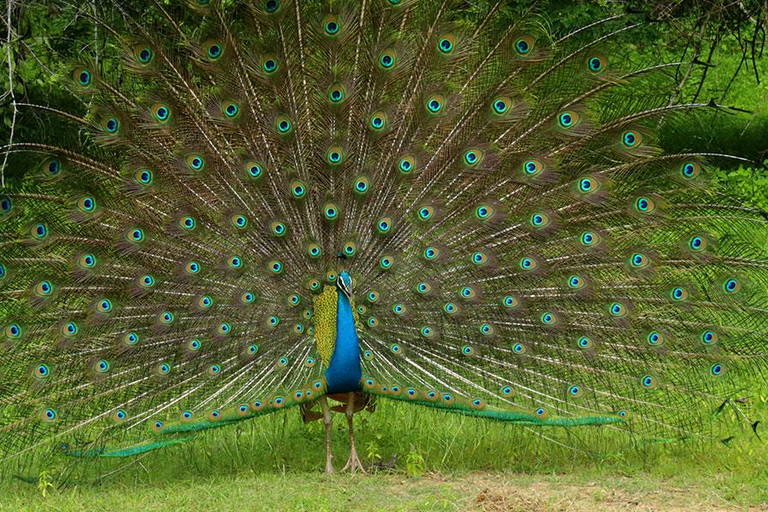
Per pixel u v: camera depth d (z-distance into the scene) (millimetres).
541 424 7676
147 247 7656
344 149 7633
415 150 7676
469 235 7711
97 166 7742
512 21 7844
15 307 7672
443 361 7723
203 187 7688
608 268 7766
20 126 9469
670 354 7719
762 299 7754
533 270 7664
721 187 7859
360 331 7688
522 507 6676
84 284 7660
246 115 7598
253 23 7570
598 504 6816
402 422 8820
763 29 9633
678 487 7195
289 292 7668
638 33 12898
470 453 8102
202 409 7512
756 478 7301
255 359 7656
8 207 7676
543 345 7734
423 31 7652
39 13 9836
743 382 8820
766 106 16562
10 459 7402
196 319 7641
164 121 7598
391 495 7160
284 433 8680
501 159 7672
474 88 7695
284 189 7656
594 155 7750
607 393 7738
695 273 7762
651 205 7688
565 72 7629
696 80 16219
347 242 7633
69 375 7559
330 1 7535
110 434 7457
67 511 6926
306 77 7648
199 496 7250
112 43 9273
